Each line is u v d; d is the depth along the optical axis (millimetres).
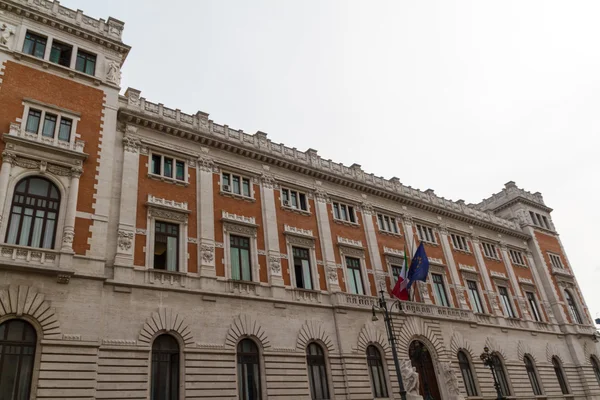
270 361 28031
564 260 58344
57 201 24891
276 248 32406
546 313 51031
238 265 30484
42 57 28078
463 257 46281
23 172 24234
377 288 36688
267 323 29094
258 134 36625
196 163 31938
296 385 28344
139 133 30234
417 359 35938
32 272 22172
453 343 38656
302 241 34375
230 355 26703
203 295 27328
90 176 26328
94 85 29203
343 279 35094
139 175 28938
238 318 28016
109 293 24438
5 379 20359
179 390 24500
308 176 38125
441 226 46031
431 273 41906
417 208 45375
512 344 44000
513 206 59000
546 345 47656
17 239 23062
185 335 25672
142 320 24766
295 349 29500
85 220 25031
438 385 36156
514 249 53562
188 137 32219
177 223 29094
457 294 42375
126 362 23312
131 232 26719
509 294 48250
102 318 23500
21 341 21281
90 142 27234
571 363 48969
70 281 23156
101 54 30562
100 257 24578
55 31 29094
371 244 38656
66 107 27344
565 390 46781
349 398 30016
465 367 39000
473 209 51875
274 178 35531
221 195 31906
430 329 37562
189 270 27953
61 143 26078
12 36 27266
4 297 21156
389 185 44438
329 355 30844
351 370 31094
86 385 21547
